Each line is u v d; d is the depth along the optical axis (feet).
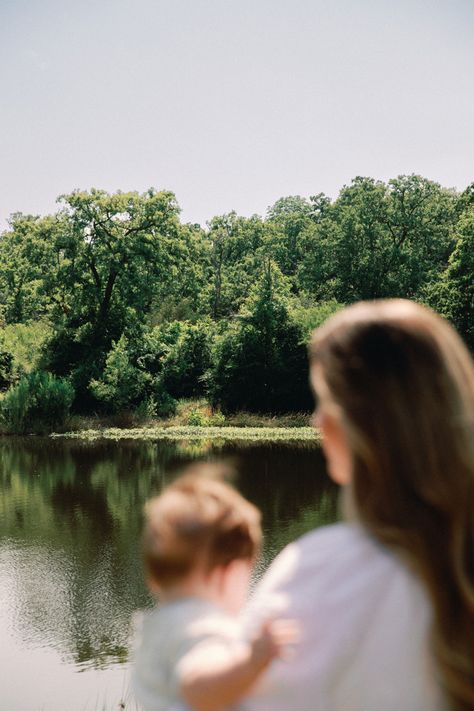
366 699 3.57
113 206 141.69
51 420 114.21
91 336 139.23
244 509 5.04
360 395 3.76
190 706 3.73
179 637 4.13
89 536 46.39
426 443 3.63
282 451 86.02
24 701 23.49
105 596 34.71
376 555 3.71
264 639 3.56
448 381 3.72
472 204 144.25
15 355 133.18
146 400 125.90
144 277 144.87
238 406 126.62
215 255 197.88
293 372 126.21
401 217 167.12
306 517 49.03
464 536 3.62
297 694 3.53
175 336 137.39
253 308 127.85
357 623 3.59
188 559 4.69
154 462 78.13
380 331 3.83
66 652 27.96
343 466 3.99
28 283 151.84
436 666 3.61
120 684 24.88
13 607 33.24
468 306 130.41
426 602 3.61
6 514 53.26
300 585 3.72
